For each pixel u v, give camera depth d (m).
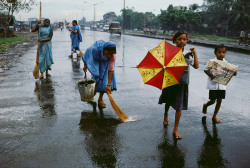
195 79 7.26
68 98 4.93
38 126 3.55
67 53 12.68
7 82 6.14
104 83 4.25
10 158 2.69
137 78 7.01
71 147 2.95
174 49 3.06
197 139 3.25
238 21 44.12
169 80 3.03
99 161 2.65
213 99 3.83
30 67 8.27
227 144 3.13
